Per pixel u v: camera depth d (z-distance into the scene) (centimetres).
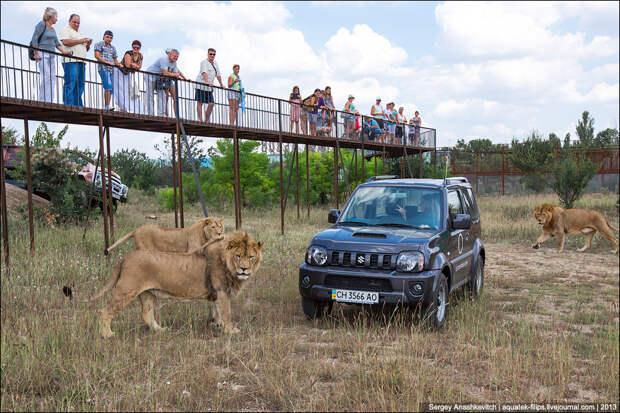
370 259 678
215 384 491
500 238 1727
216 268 646
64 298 784
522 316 765
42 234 1333
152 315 655
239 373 518
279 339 600
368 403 444
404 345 599
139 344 577
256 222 2077
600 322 753
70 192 1639
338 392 469
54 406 427
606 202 2588
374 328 686
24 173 1606
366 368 528
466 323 702
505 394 477
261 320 716
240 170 2706
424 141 2864
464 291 874
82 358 517
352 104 2238
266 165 2806
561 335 664
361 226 775
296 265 1119
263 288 906
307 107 1911
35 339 554
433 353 588
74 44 1074
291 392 470
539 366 548
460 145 4944
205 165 3456
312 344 617
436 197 791
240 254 634
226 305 655
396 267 669
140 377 499
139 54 1230
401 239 691
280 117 1723
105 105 1162
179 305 780
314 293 695
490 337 643
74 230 1436
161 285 624
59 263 989
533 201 2759
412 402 443
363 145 2223
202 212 2558
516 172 3672
